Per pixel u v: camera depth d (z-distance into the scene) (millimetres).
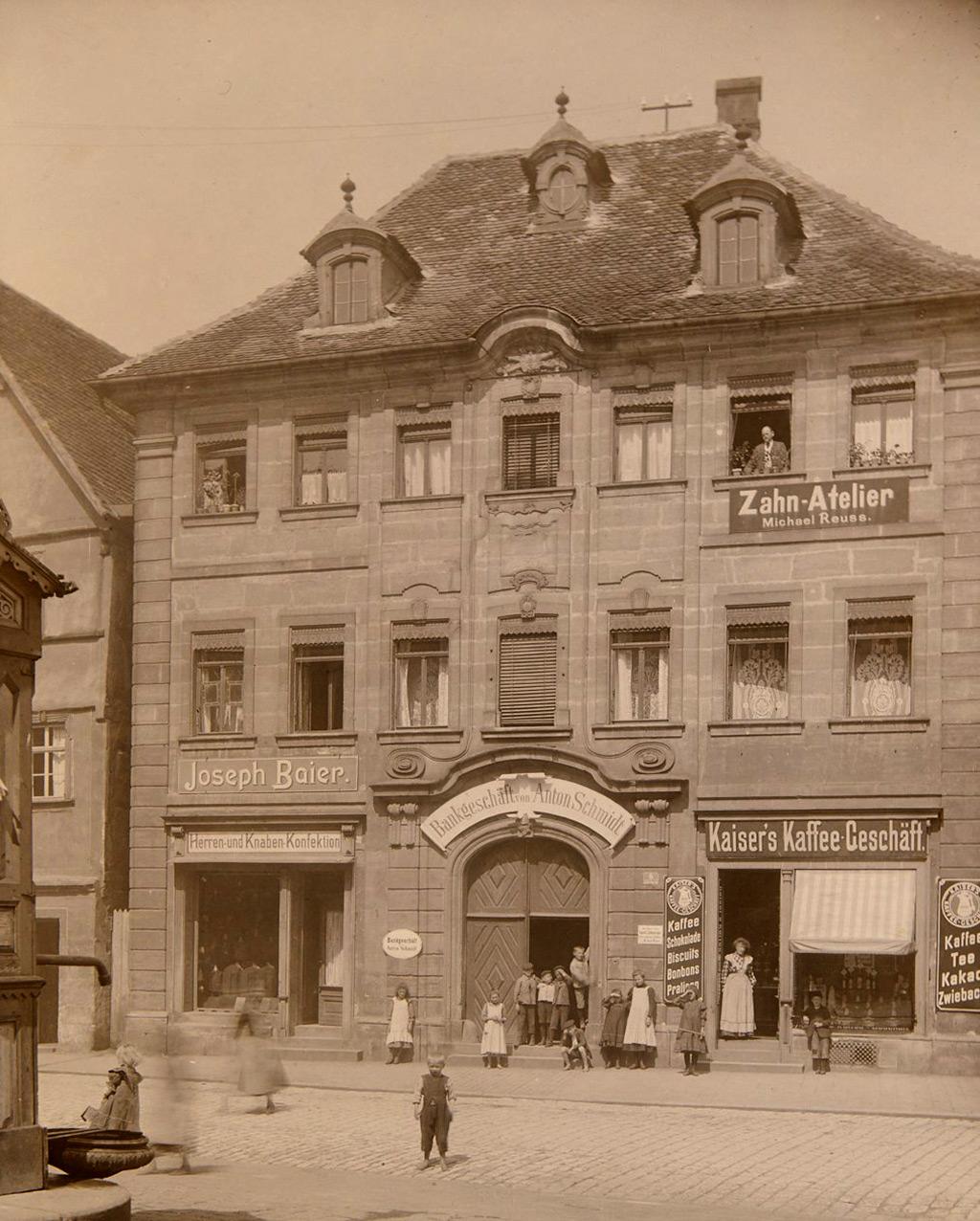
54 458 39656
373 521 36562
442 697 36000
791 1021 32781
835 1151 24188
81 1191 15617
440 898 35250
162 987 37031
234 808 36812
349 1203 19391
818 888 32750
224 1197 19656
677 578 34344
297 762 36562
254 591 37312
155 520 38219
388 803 35719
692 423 34531
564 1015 34062
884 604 33125
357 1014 35562
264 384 37531
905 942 31859
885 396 33625
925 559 32906
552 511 35312
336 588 36719
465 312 36844
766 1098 29469
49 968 38250
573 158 38375
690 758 33812
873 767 32750
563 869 34938
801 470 33781
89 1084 32281
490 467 35844
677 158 38812
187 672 37656
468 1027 34969
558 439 35562
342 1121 27328
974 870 32000
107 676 38688
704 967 33281
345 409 37125
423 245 39219
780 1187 21469
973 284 33000
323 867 36250
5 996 15688
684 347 34562
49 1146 16359
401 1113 28203
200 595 37719
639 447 35062
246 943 36969
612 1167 22844
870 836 32594
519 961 34969
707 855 33531
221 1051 36250
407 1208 19172
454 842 35281
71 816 38625
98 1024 37531
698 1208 19984
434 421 36469
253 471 37594
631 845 34031
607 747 34406
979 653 32406
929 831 32375
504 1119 27562
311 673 37031
